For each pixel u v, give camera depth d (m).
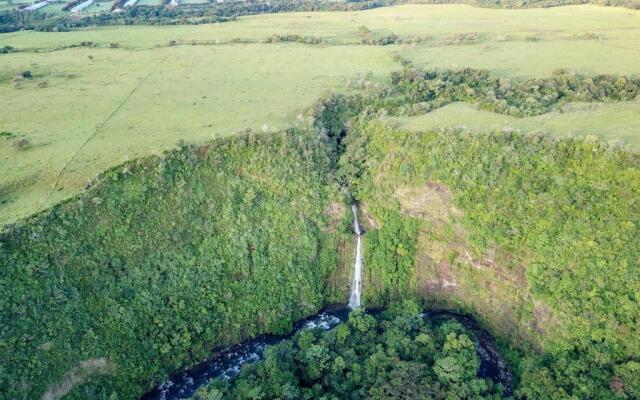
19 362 60.28
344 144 96.19
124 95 107.12
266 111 98.38
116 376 66.06
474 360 65.88
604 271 68.31
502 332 75.00
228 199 81.75
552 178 77.44
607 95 100.81
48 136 87.44
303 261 81.94
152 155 80.00
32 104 101.44
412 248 84.06
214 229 79.44
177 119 94.88
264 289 78.69
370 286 83.94
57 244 67.69
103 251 70.69
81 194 72.25
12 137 86.38
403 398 60.19
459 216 81.06
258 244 80.56
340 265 85.19
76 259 68.38
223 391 63.03
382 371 64.81
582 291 68.69
